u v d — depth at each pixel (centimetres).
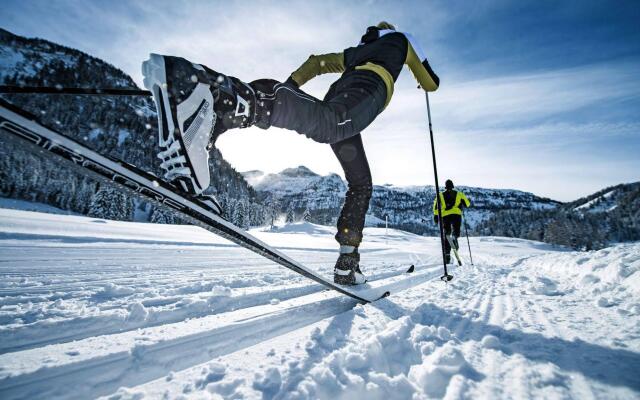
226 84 100
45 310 128
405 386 73
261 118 111
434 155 290
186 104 91
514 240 4431
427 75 211
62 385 72
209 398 65
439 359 82
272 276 276
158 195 88
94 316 121
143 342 93
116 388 75
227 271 308
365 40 172
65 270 264
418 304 169
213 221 99
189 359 91
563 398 66
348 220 209
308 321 134
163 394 68
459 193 562
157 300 159
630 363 81
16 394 67
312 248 985
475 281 284
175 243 651
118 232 745
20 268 260
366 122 142
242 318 123
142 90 104
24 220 652
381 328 119
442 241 280
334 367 79
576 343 99
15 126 69
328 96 164
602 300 161
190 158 95
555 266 385
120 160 83
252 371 79
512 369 81
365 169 215
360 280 218
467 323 129
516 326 121
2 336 98
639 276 196
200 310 142
